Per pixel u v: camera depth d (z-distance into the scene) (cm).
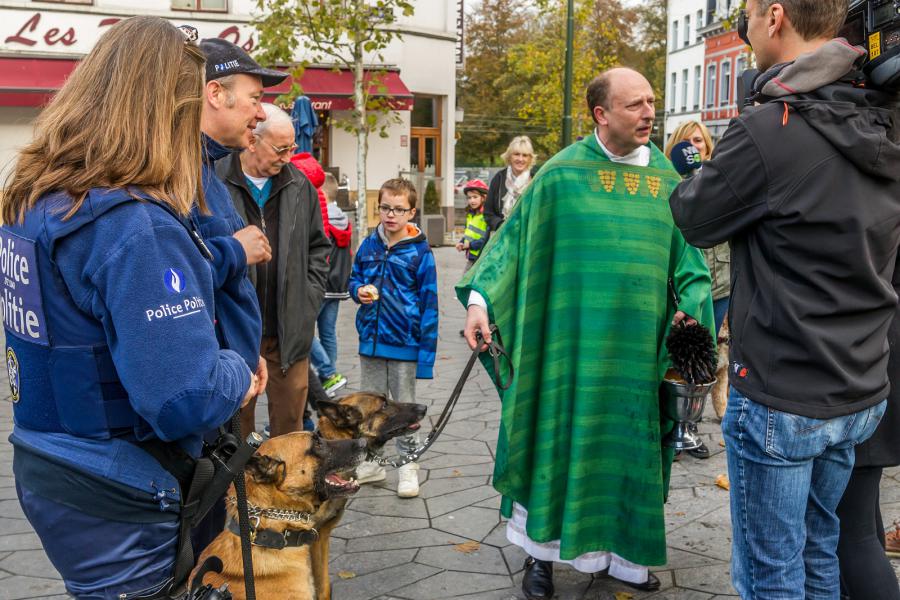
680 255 386
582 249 380
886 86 260
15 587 402
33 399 205
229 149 322
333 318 756
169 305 197
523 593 393
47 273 201
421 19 2458
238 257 246
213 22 2120
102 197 198
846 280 254
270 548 285
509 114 5481
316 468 291
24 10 1916
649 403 380
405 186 526
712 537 451
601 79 375
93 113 205
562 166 382
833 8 268
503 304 380
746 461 272
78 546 207
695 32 5403
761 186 257
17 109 1917
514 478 391
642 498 381
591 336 379
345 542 454
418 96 2538
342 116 2325
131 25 213
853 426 265
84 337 201
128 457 206
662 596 388
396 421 418
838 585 292
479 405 719
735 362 274
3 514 487
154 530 212
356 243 1731
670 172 388
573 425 382
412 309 527
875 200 253
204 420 200
